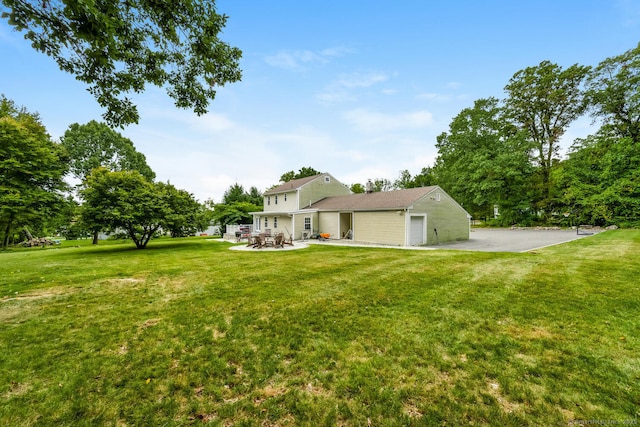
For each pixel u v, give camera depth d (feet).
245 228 88.74
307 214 68.08
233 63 20.13
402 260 29.09
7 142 56.13
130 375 8.64
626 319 12.28
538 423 6.52
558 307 13.92
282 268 25.84
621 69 71.26
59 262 31.68
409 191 57.31
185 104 21.45
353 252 37.17
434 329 11.73
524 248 40.04
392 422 6.64
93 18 11.90
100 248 53.01
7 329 12.10
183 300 16.28
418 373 8.58
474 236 65.51
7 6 11.75
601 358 9.22
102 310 14.60
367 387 7.94
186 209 54.49
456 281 19.52
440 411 6.95
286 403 7.35
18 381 8.29
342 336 11.26
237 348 10.39
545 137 91.56
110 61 16.10
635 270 21.18
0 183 55.16
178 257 35.32
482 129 95.61
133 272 24.71
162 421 6.75
